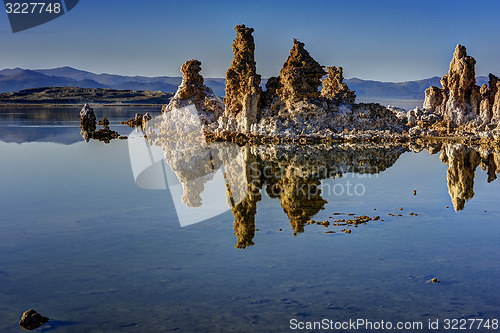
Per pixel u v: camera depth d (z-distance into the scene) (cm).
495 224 2620
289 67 7719
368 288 1764
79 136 7238
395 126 7881
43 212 2769
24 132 7812
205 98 8162
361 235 2414
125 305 1617
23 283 1783
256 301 1655
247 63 7800
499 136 6644
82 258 2041
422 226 2583
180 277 1850
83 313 1561
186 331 1457
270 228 2525
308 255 2109
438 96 8456
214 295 1697
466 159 5069
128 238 2316
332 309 1602
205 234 2392
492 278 1856
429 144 6581
